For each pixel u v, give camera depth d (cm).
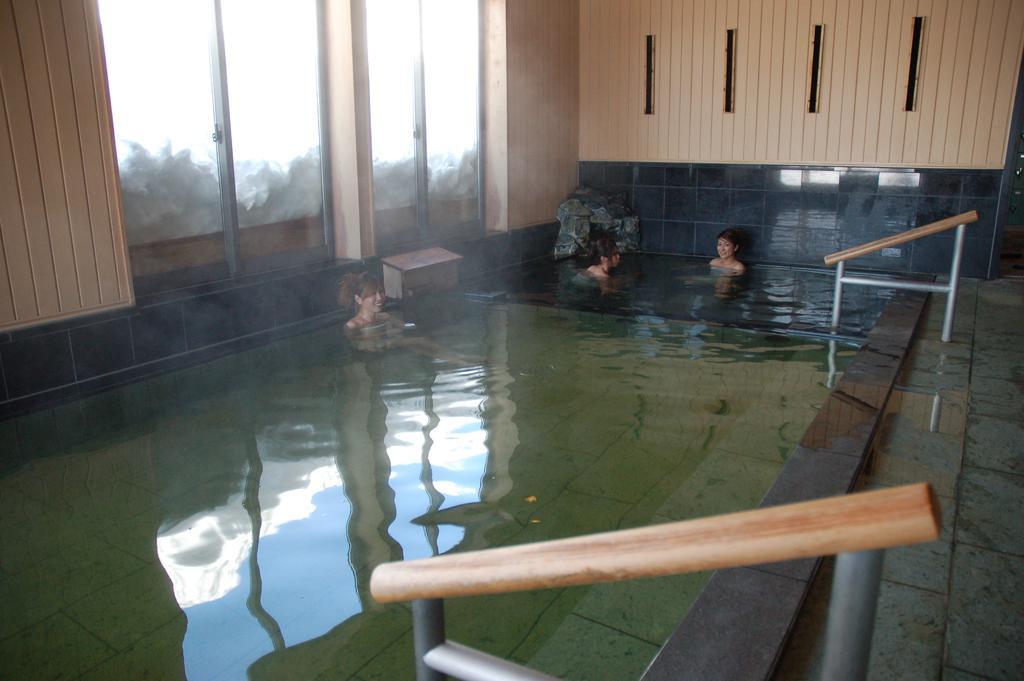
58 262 393
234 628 217
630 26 778
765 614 191
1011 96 633
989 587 210
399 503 287
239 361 464
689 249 801
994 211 653
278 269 529
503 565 88
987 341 462
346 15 534
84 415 382
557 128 792
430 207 666
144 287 452
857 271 705
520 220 752
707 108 761
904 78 671
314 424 366
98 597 233
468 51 682
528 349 477
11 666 203
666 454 324
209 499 294
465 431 353
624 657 200
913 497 66
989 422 328
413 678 196
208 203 485
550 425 358
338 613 223
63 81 385
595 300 598
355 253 577
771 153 741
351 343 497
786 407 374
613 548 81
